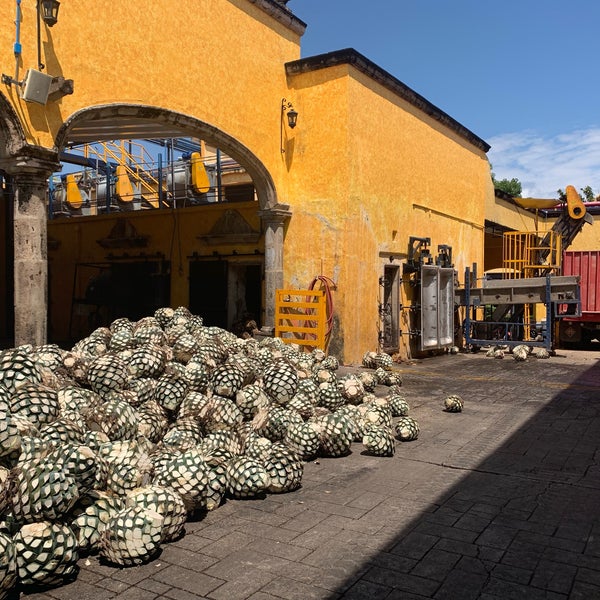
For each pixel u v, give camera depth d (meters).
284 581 3.34
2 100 7.25
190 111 10.15
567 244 17.59
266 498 4.69
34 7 7.65
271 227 12.51
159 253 15.51
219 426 5.31
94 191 20.86
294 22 12.55
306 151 12.38
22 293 7.66
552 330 15.09
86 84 8.38
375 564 3.54
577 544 3.84
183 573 3.43
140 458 4.12
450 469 5.48
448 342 15.17
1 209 16.33
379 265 13.02
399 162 13.90
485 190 19.56
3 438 3.67
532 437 6.67
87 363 5.47
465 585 3.30
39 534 3.18
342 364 11.87
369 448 5.86
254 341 8.73
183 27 9.96
